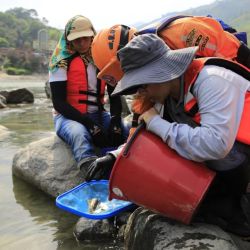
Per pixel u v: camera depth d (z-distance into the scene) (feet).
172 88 8.68
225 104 8.01
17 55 297.94
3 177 16.15
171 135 8.36
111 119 15.43
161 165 8.46
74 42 15.17
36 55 304.71
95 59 11.99
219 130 7.95
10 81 208.23
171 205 8.53
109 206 11.41
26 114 34.81
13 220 12.30
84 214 10.64
